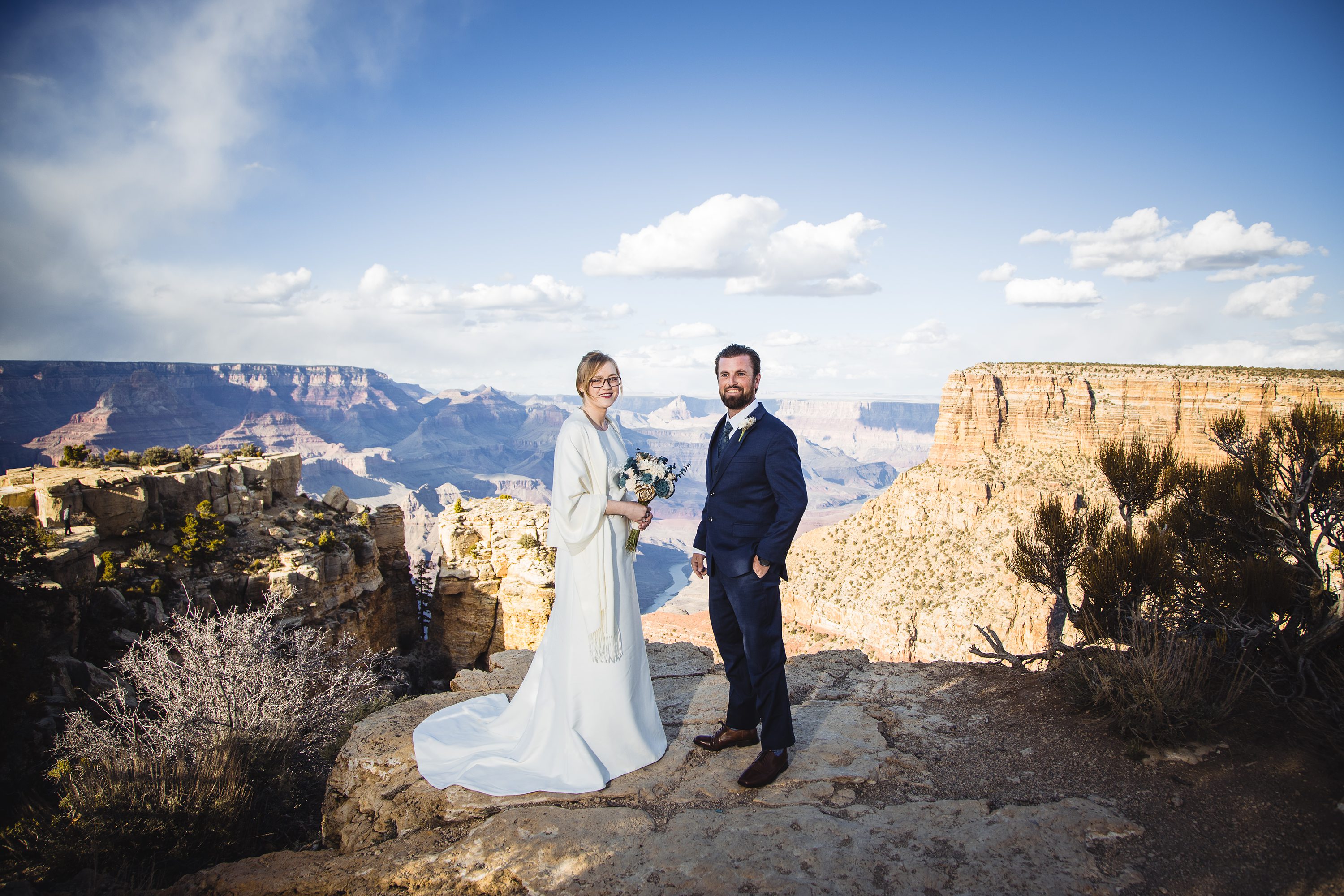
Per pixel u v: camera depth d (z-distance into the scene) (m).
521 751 5.26
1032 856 3.88
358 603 38.75
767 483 4.84
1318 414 6.84
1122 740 5.21
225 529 35.09
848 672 7.34
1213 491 7.45
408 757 5.46
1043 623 58.06
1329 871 3.58
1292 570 6.41
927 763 5.09
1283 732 5.09
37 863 5.60
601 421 5.43
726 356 4.91
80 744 12.96
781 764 4.93
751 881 3.72
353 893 3.95
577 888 3.76
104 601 24.98
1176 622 6.48
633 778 4.99
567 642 5.13
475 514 49.56
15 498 27.80
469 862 4.03
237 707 11.54
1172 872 3.71
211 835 6.16
